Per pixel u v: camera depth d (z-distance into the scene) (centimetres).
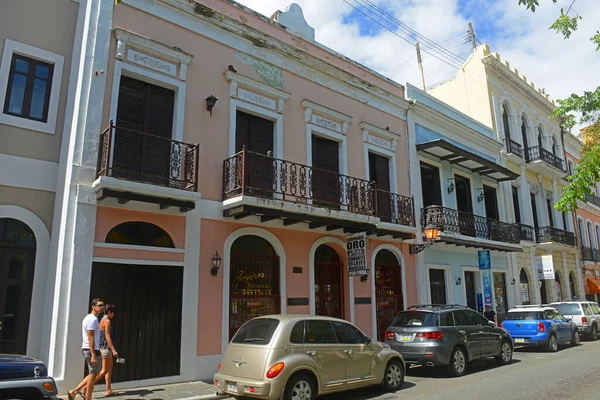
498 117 2123
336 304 1237
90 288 793
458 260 1652
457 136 1805
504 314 1822
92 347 685
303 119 1228
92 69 862
